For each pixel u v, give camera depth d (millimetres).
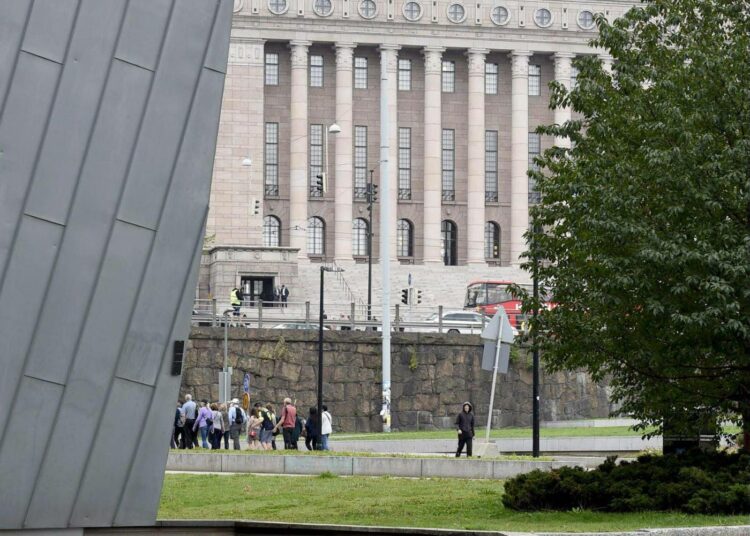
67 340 14523
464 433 48750
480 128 134250
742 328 25328
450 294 126125
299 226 129500
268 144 132125
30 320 14359
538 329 28859
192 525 16203
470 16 133875
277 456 42500
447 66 137125
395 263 129500
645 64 29156
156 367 14906
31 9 14281
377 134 134875
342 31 131625
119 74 14648
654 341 27453
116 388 14758
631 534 21266
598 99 29297
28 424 14406
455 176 136250
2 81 14156
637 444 57594
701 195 26516
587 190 27672
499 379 74375
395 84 133625
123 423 14812
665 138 27422
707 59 27391
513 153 135000
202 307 92125
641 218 27281
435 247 132750
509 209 136375
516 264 133875
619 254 27438
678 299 26672
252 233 127875
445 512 28781
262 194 129125
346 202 131375
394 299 123750
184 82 14914
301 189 130250
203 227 15031
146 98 14758
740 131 27891
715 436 30938
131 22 14695
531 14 134750
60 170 14414
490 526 24734
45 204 14375
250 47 129250
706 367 27672
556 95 30016
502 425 74062
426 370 73625
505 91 137125
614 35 29203
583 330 28016
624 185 27312
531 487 27875
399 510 29562
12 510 14375
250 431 55875
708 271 26156
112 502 14812
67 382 14539
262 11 129625
